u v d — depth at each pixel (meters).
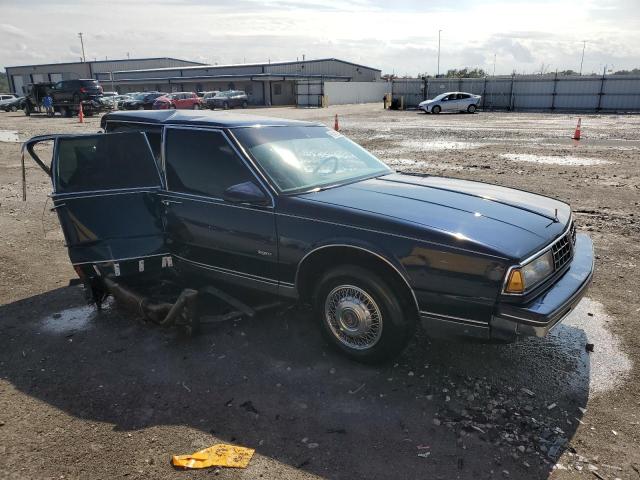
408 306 3.44
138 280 4.70
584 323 4.36
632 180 10.67
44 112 40.28
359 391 3.41
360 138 19.58
